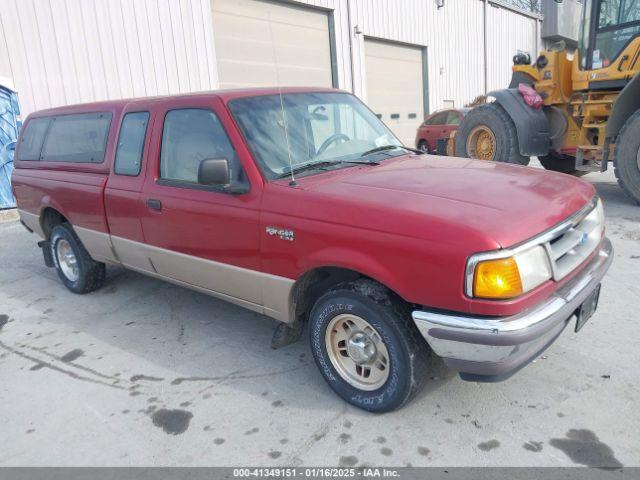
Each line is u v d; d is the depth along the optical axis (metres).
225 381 3.59
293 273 3.17
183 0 12.12
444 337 2.58
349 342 3.10
